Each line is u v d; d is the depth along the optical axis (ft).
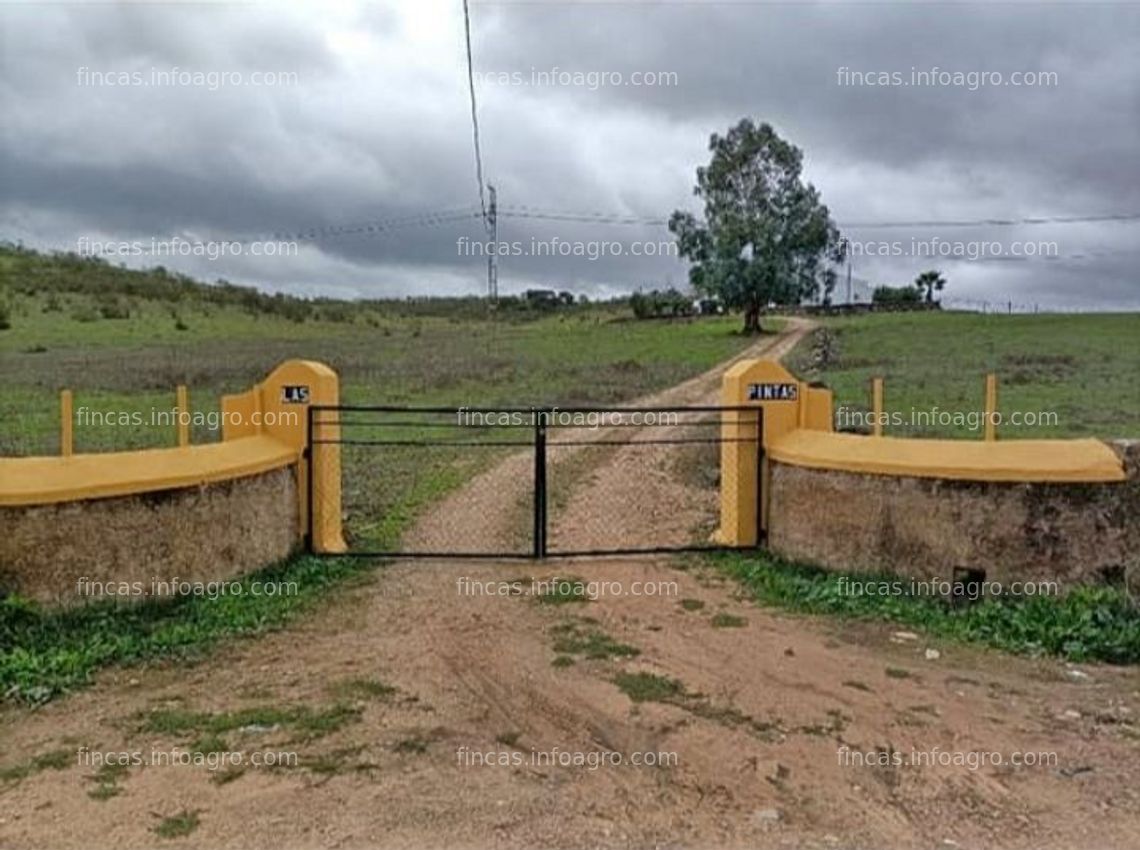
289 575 26.27
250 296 242.58
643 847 12.15
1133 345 134.10
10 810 13.02
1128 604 22.22
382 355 132.77
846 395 76.69
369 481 43.52
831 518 26.71
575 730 16.08
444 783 13.96
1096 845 12.37
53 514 20.36
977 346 138.31
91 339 157.28
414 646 20.65
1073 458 23.75
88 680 18.16
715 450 51.62
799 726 16.29
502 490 41.32
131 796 13.44
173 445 49.65
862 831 12.71
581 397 81.10
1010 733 16.07
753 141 189.57
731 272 185.26
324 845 12.10
